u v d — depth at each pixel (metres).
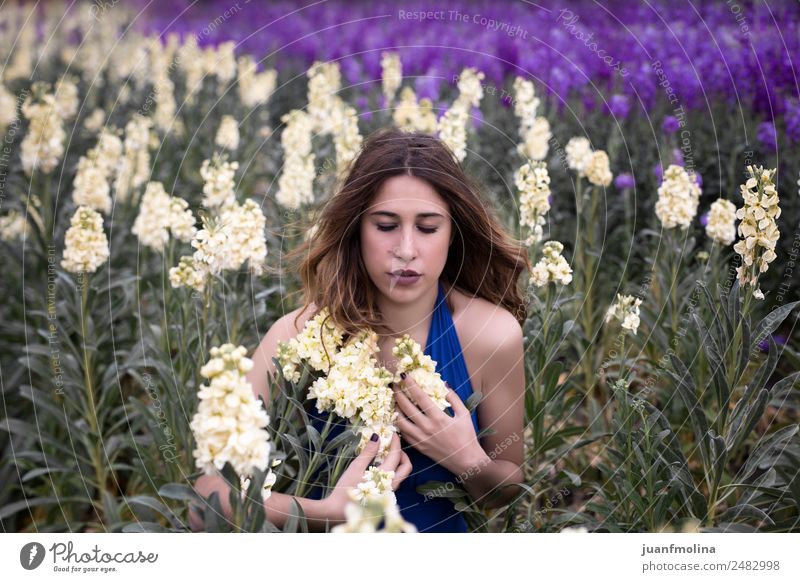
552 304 2.32
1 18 7.81
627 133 4.36
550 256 2.25
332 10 9.23
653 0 5.67
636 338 2.82
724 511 2.19
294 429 1.77
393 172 1.86
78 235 2.44
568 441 2.70
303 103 6.63
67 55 7.09
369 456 1.84
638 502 1.97
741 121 3.68
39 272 3.12
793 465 1.93
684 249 2.86
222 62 6.24
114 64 6.88
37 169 3.36
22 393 2.49
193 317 2.48
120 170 3.79
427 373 1.82
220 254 2.13
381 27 8.21
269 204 3.83
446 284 2.19
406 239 1.85
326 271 1.96
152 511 2.37
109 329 2.97
